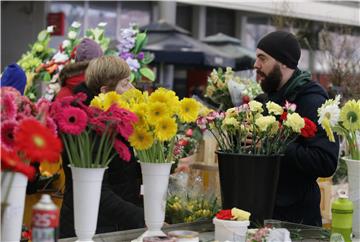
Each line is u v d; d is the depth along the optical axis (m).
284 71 5.06
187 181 5.05
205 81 17.52
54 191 5.45
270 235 3.56
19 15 16.45
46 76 8.04
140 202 4.58
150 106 3.57
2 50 16.53
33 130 2.73
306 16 13.71
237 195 4.08
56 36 16.33
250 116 4.18
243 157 4.05
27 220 5.34
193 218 4.59
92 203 3.35
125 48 8.05
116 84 4.60
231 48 16.31
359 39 12.53
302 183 4.87
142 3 19.27
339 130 4.18
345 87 10.19
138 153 3.72
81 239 3.37
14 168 2.82
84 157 3.32
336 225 3.86
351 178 4.09
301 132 4.18
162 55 13.92
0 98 2.97
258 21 21.80
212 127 4.26
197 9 21.08
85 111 3.32
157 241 3.39
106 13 18.55
